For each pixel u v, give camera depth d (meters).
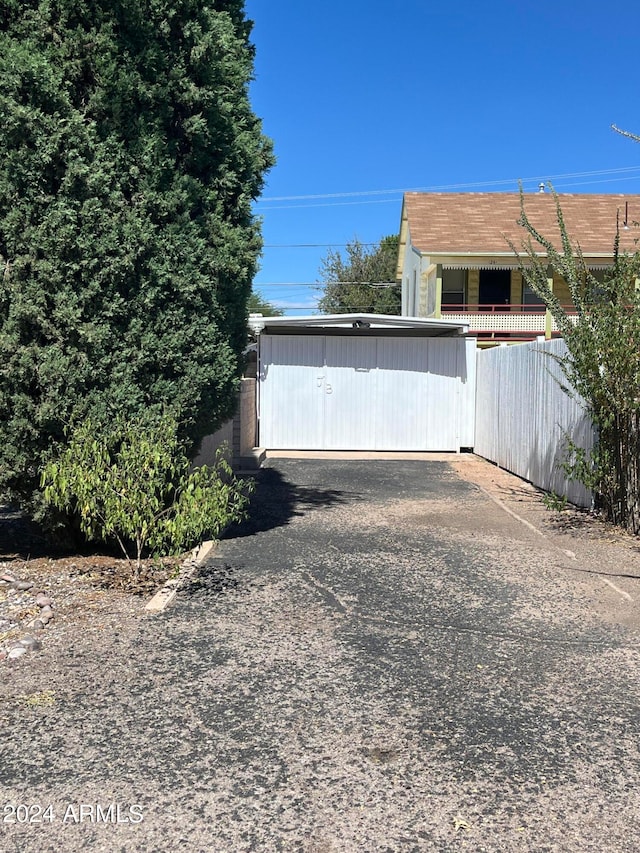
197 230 6.39
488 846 2.73
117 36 5.93
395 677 4.18
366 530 8.07
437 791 3.07
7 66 5.44
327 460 14.92
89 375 5.84
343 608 5.36
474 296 22.69
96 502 5.64
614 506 8.40
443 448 16.39
